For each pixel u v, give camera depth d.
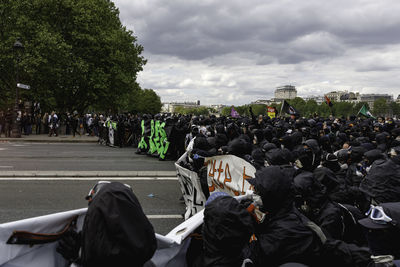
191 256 2.80
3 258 2.15
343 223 3.15
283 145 7.34
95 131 24.62
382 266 2.39
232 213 2.14
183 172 5.54
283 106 18.31
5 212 6.00
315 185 3.22
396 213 2.69
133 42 35.84
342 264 2.47
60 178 9.02
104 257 1.70
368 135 10.70
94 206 1.79
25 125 23.09
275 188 2.49
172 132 12.82
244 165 4.81
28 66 25.44
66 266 2.31
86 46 30.39
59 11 29.17
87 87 31.45
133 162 12.32
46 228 2.35
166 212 6.29
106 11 32.59
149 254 1.83
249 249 2.68
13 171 9.53
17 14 27.22
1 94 30.53
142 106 90.50
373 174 4.21
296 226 2.48
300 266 2.26
